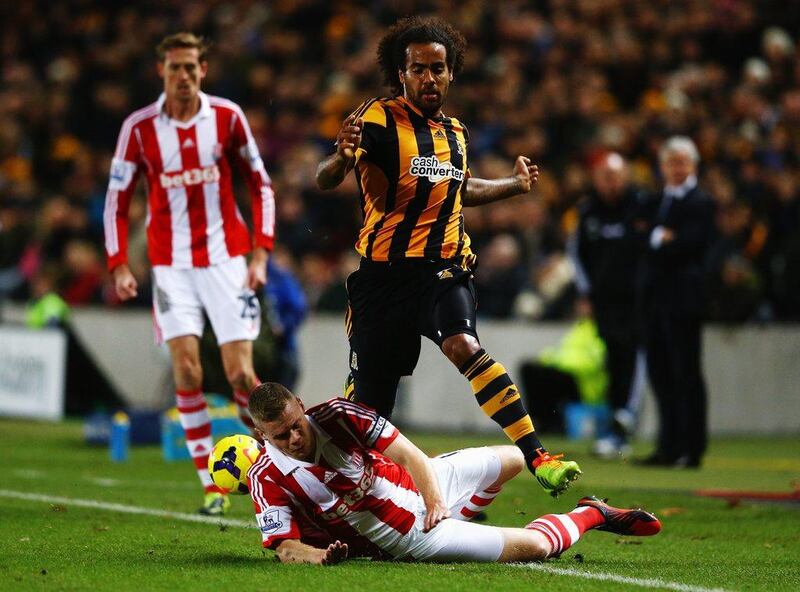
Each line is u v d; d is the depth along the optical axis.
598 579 16.81
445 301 18.94
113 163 24.83
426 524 16.56
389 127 19.38
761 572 18.16
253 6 76.19
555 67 64.94
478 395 18.56
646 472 34.59
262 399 16.39
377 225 19.48
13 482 29.41
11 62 80.12
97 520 22.77
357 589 15.43
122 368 51.00
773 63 61.38
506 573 16.84
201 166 24.72
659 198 37.28
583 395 46.19
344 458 16.78
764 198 49.81
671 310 35.97
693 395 36.09
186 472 32.66
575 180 55.03
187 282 24.77
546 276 50.47
